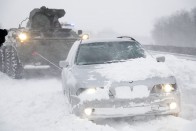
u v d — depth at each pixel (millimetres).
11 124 5348
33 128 4996
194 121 4258
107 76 5035
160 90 4879
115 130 4340
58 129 4691
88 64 5797
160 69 5207
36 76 11398
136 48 6289
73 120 4820
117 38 6688
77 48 6297
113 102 4730
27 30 11977
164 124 4660
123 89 4809
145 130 4527
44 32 11961
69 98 5309
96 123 4918
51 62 11219
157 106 4777
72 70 5586
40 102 6844
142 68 5246
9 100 7379
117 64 5566
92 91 4828
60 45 11695
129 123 4863
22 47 11141
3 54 13250
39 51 11375
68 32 12359
